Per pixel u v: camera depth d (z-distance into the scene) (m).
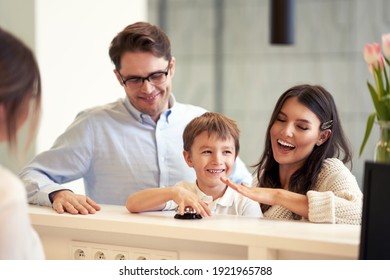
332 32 6.54
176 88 7.23
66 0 3.88
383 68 1.81
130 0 4.53
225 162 2.00
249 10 6.88
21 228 1.24
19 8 3.69
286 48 6.74
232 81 6.99
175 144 2.45
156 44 2.17
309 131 1.95
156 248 1.74
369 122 1.89
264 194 1.79
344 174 1.94
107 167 2.41
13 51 1.30
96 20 4.16
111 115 2.43
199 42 7.11
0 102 1.30
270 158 2.12
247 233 1.54
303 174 2.00
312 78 6.64
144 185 2.42
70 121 3.96
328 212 1.74
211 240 1.59
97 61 4.21
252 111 6.92
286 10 4.10
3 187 1.24
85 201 1.96
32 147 3.65
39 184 2.10
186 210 1.79
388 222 1.33
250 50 6.90
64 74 3.88
